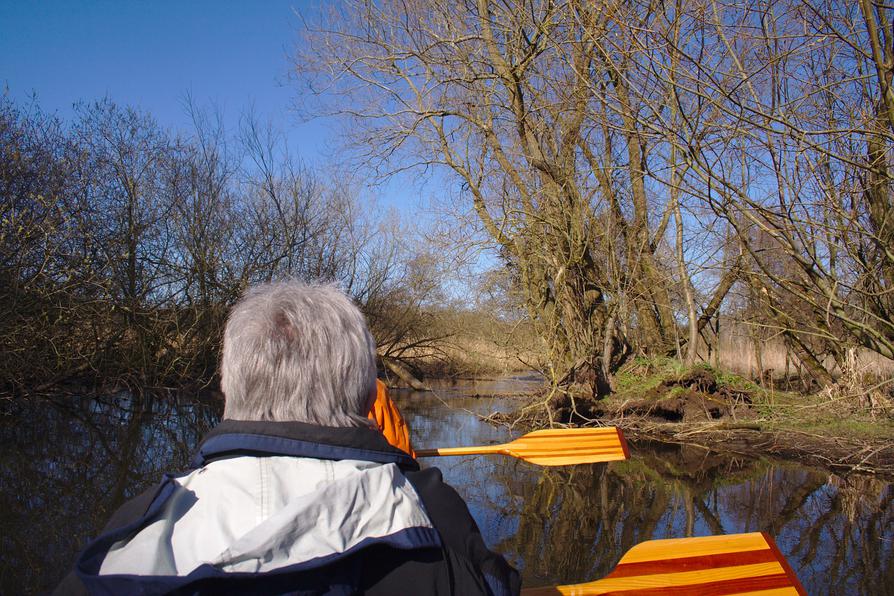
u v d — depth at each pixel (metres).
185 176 12.20
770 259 8.73
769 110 6.46
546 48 9.46
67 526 4.49
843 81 5.94
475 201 10.00
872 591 3.44
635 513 4.91
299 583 1.05
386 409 3.03
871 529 4.48
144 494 1.20
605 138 9.76
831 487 5.68
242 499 1.12
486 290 9.87
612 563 3.87
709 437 7.95
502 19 9.98
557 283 9.27
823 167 6.93
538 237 9.48
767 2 6.46
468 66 10.38
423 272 13.74
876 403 8.48
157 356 11.70
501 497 5.42
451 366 16.27
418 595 1.12
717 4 6.51
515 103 9.96
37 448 7.05
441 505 1.27
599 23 7.71
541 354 9.88
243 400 1.26
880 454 6.72
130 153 11.70
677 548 2.00
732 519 4.74
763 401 8.98
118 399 10.89
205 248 12.12
